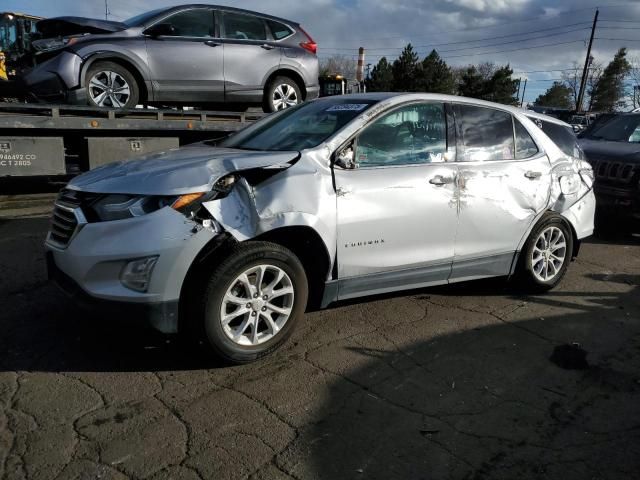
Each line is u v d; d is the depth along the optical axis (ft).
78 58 23.00
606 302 16.17
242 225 10.76
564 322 14.52
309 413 9.80
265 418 9.59
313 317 14.07
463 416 9.96
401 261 13.26
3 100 27.14
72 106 23.07
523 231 15.58
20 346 11.79
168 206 10.27
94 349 11.78
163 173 10.75
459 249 14.32
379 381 11.03
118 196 10.52
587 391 11.03
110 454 8.46
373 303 15.24
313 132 13.07
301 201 11.43
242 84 27.09
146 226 10.16
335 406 10.06
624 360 12.45
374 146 12.91
